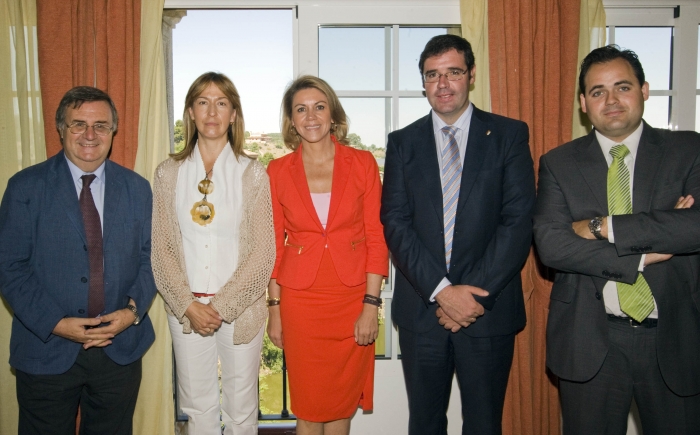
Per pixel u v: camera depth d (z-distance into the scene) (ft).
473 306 5.30
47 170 5.61
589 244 4.97
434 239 5.60
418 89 7.62
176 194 5.93
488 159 5.57
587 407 5.27
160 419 7.39
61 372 5.43
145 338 6.09
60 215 5.50
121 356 5.75
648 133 5.23
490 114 5.89
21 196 5.47
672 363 4.91
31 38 7.02
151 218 6.03
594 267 4.95
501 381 5.69
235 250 5.96
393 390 7.79
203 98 5.84
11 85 7.00
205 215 5.84
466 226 5.51
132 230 5.85
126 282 5.80
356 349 6.22
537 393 7.32
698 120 7.64
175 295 5.69
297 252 6.06
